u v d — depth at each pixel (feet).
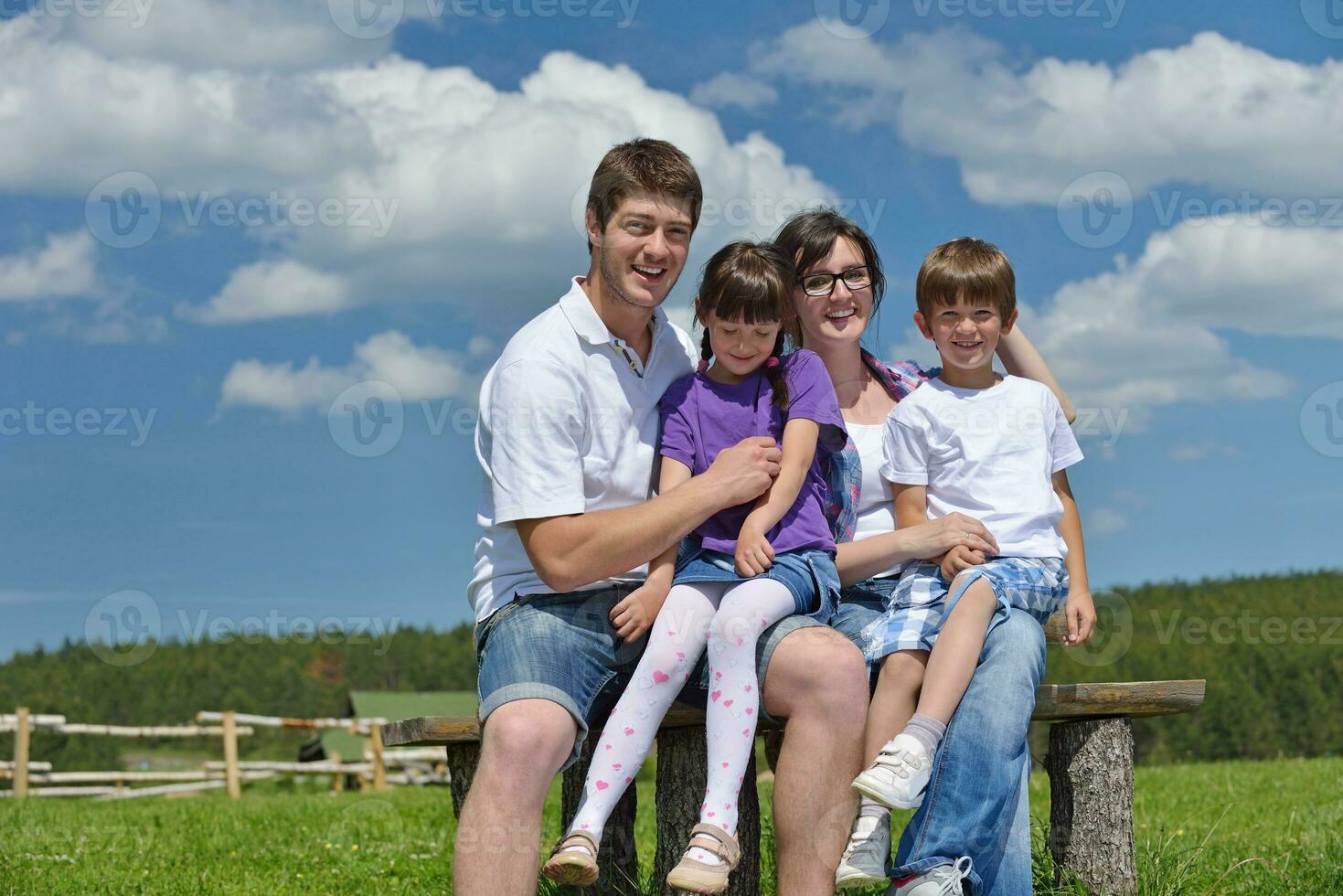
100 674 147.43
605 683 9.91
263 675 151.94
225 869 17.38
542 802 8.99
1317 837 15.94
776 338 11.03
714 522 10.39
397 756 61.46
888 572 11.25
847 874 9.26
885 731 10.12
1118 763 10.94
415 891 14.90
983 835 9.45
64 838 20.89
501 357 10.46
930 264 11.93
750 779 10.78
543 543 9.63
